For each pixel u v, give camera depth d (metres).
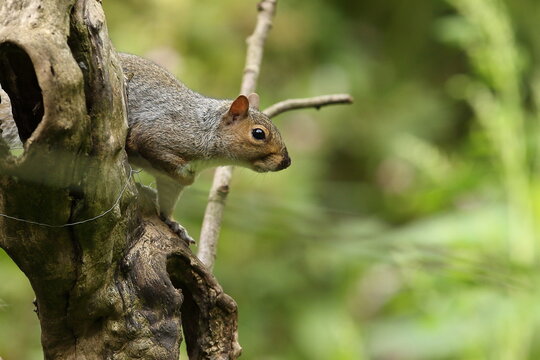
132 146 7.93
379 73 18.28
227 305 6.89
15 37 5.13
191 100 8.36
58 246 5.76
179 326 6.48
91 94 5.64
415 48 18.80
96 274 6.05
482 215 12.63
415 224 12.91
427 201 13.80
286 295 13.84
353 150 17.27
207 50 14.66
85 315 6.23
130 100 8.02
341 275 14.38
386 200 16.56
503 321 11.18
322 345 13.37
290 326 13.65
